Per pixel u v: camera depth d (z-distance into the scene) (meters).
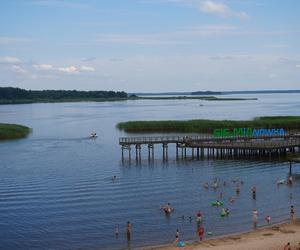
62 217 59.97
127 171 89.75
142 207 64.50
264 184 77.88
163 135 143.50
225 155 106.56
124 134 150.75
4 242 51.50
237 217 60.12
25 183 79.19
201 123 156.88
